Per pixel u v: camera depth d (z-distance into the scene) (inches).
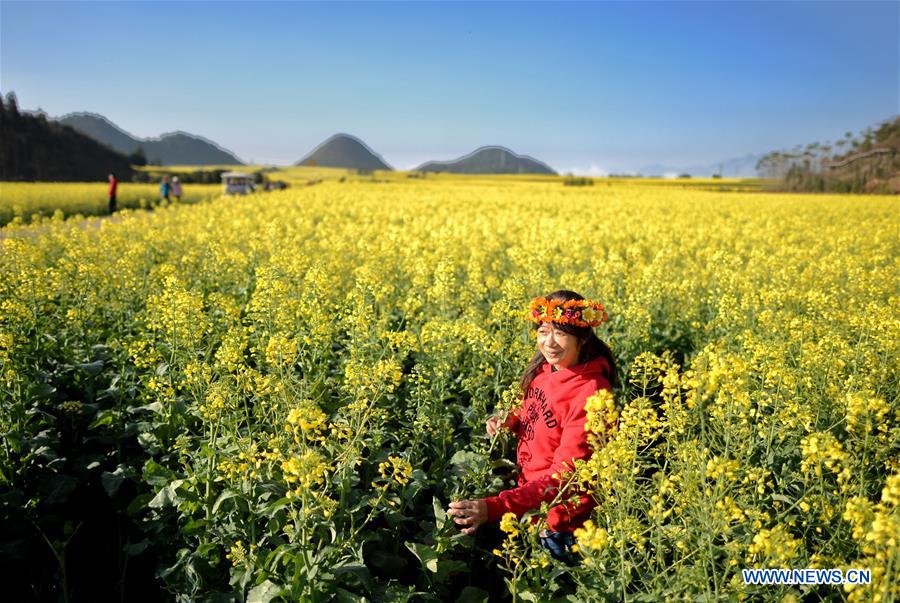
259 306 244.1
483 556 157.9
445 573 136.7
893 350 200.7
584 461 135.6
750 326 274.7
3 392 180.1
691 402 132.0
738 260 402.0
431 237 594.2
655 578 111.4
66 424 203.5
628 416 124.7
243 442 149.3
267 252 441.1
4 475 161.9
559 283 346.6
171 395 179.6
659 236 615.2
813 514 127.2
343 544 126.6
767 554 101.2
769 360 195.5
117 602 165.5
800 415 149.1
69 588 165.0
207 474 147.0
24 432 179.5
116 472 172.7
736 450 142.5
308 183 3218.5
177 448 164.9
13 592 158.1
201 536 144.3
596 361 151.5
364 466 164.1
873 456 146.6
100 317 271.6
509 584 125.9
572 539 142.9
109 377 223.6
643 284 339.3
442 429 180.9
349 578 129.7
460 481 160.9
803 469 123.0
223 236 515.8
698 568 110.0
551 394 152.3
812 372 197.9
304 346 232.5
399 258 431.5
